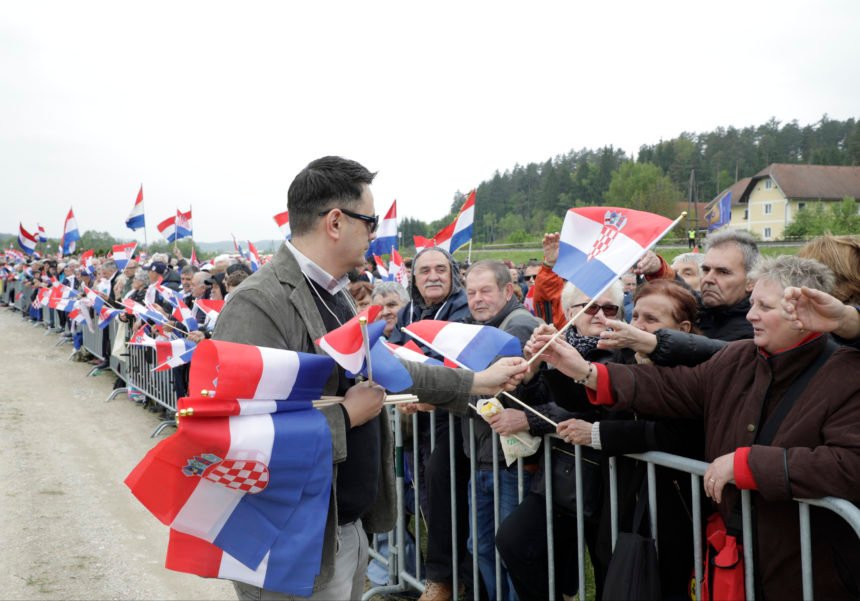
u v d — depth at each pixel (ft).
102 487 18.49
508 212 311.68
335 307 7.38
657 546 7.66
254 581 6.13
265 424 5.98
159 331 24.17
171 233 51.98
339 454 6.50
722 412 7.04
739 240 10.57
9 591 12.55
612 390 7.64
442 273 13.32
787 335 6.46
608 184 287.89
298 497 6.15
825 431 6.12
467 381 7.90
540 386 9.41
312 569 6.17
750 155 311.88
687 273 15.89
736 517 6.79
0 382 34.37
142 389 28.32
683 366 7.67
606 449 7.73
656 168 254.06
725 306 10.55
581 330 9.70
